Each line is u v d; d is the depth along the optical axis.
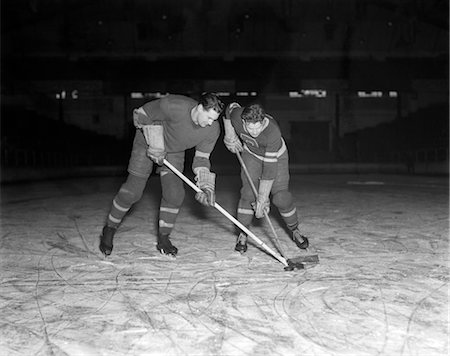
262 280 3.48
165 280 3.51
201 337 2.46
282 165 4.27
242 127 3.96
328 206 8.16
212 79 34.03
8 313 2.85
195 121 3.70
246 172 4.12
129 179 4.06
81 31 33.16
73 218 6.81
